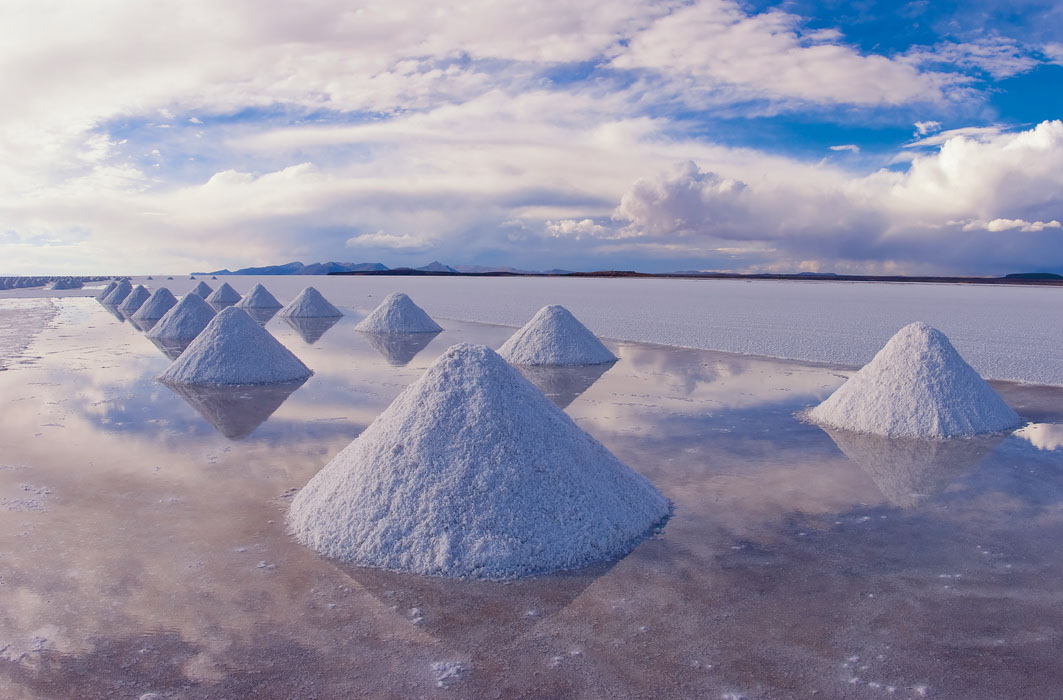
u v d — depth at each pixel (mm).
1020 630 2799
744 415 6984
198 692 2381
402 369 10219
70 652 2643
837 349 12211
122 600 3062
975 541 3730
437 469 3842
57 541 3719
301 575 3328
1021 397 7766
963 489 4641
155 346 13414
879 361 6926
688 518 4105
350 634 2770
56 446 5699
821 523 4008
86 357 11672
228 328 9523
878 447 5762
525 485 3775
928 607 2992
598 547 3584
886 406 6398
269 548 3654
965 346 12141
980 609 2975
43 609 2977
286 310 21078
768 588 3178
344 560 3510
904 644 2691
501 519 3602
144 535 3809
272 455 5426
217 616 2922
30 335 15516
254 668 2525
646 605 3020
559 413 4582
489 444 3957
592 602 3051
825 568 3395
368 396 8031
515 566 3375
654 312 21656
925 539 3760
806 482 4793
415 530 3564
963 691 2383
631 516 3924
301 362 10078
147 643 2705
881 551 3602
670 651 2637
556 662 2559
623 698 2336
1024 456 5484
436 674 2479
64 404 7523
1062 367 9812
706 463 5266
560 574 3352
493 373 4398
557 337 11078
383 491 3785
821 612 2949
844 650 2648
